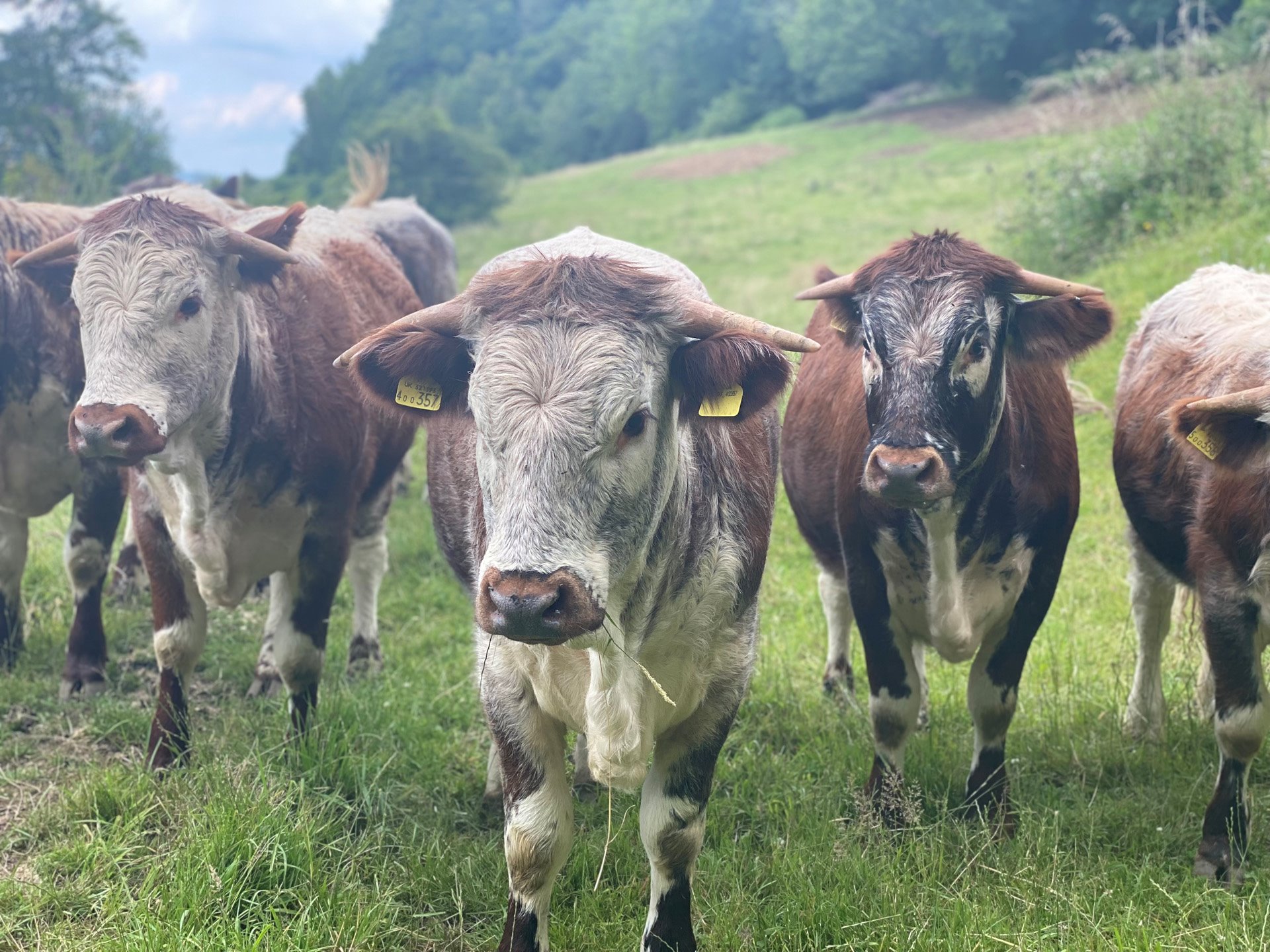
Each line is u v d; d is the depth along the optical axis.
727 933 4.02
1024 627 4.93
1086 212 13.51
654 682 3.40
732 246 23.83
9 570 6.41
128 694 6.21
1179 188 13.00
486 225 34.09
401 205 11.86
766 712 6.08
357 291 6.46
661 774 3.95
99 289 4.70
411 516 9.39
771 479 4.41
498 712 3.81
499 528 3.04
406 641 7.10
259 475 5.20
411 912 4.27
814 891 4.16
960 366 4.34
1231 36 23.72
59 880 4.33
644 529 3.34
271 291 5.46
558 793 3.82
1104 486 9.05
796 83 67.62
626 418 3.17
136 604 7.48
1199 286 5.91
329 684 6.31
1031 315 4.64
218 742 5.27
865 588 4.98
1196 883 4.38
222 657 6.73
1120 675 6.18
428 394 3.53
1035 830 4.70
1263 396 4.02
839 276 5.41
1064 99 24.25
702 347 3.32
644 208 33.19
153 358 4.69
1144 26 44.97
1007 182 26.11
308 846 4.32
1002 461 4.64
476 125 89.94
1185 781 5.11
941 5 51.81
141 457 4.61
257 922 4.06
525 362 3.14
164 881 4.21
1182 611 6.11
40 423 6.13
